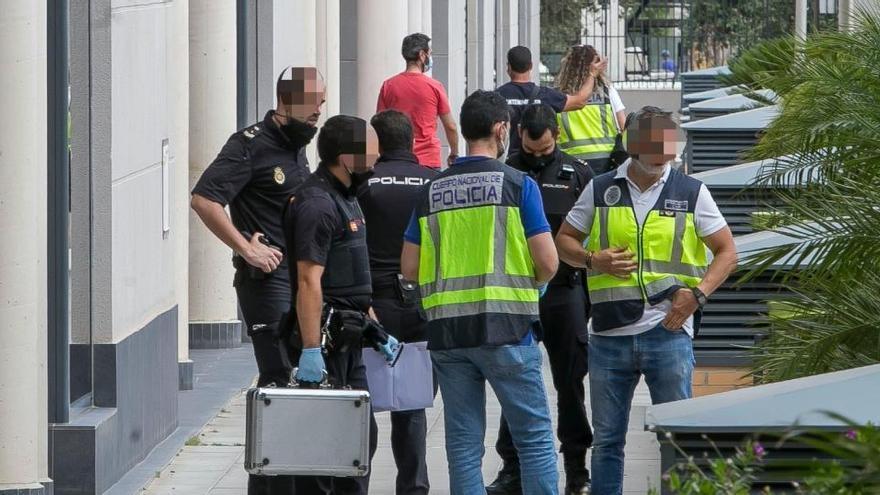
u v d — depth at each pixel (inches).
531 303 657.0
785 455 447.5
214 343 1268.5
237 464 889.5
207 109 1224.2
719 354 866.8
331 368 653.3
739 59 1624.0
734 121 1406.3
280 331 657.6
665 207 682.2
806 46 818.2
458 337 655.1
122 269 828.6
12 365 700.0
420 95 1373.0
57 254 772.0
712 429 442.6
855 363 701.3
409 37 1390.3
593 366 697.6
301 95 717.9
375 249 748.0
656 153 673.0
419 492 753.6
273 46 1346.0
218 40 1224.2
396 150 764.0
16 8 689.0
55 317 767.7
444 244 659.4
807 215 725.9
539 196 659.4
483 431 677.9
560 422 802.2
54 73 777.6
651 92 4030.5
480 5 3046.3
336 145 649.6
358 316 653.3
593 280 692.1
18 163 695.1
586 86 1272.1
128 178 841.5
